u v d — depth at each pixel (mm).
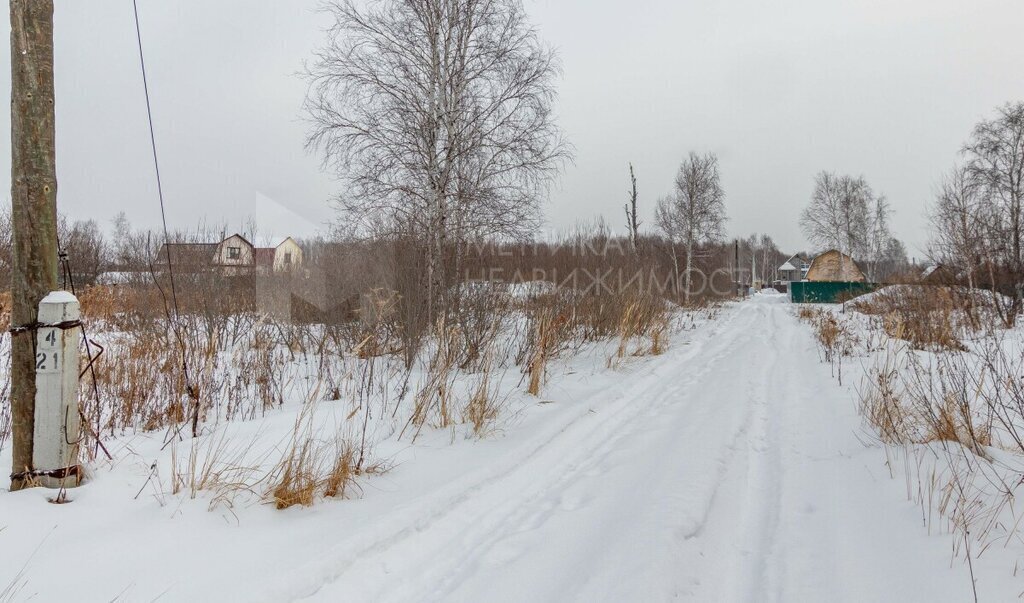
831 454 4555
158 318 9438
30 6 3209
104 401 5656
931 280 10711
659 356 10305
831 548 2994
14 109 3256
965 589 2441
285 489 3398
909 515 3252
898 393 5621
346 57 11336
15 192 3268
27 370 3289
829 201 45125
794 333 15773
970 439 4246
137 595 2324
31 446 3289
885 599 2480
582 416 5891
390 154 11523
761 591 2629
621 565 2775
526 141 11922
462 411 5699
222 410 6043
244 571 2570
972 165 24484
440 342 6449
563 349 9258
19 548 2592
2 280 12266
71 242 18047
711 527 3289
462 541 3090
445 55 11391
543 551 2939
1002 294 11680
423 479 3953
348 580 2625
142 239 12938
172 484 3400
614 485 3908
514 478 4086
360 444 4578
